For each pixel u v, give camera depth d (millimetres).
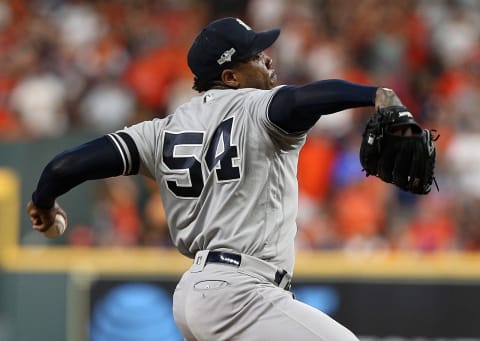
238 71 14742
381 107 12438
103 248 34719
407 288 30625
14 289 31578
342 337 13117
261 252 13742
